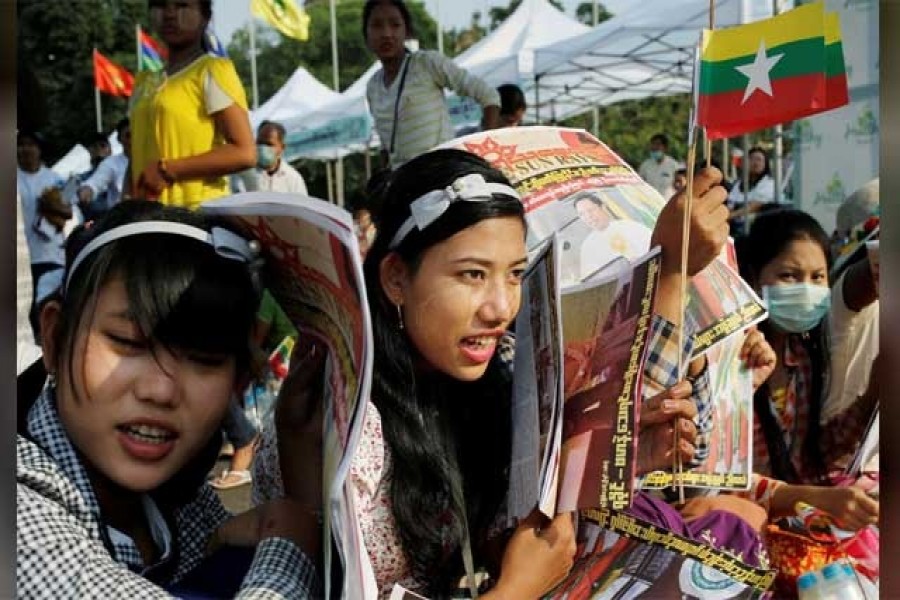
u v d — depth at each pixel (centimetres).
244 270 174
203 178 389
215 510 203
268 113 1209
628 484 176
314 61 2616
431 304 184
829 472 279
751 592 183
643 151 2225
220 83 390
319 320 180
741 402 246
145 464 166
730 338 247
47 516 158
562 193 252
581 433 189
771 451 279
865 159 557
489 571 200
